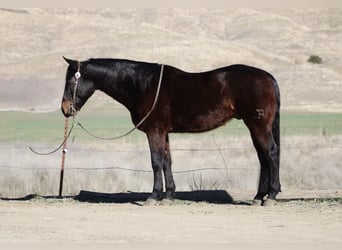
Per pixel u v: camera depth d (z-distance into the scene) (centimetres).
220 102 1533
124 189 1847
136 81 1587
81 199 1683
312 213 1430
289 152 2241
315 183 1866
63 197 1716
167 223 1331
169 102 1566
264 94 1512
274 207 1511
